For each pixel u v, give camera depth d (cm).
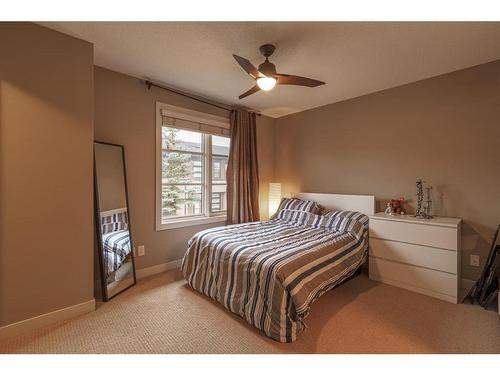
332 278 228
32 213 191
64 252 208
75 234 213
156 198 319
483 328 201
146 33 210
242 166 398
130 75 294
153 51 240
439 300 249
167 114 326
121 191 278
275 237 270
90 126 220
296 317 187
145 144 308
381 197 340
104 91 274
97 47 232
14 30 183
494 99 257
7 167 180
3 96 178
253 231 296
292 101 385
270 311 188
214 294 238
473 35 209
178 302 242
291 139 450
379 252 293
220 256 239
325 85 319
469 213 273
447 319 215
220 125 386
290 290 186
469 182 273
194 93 351
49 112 198
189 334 192
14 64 182
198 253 267
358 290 272
